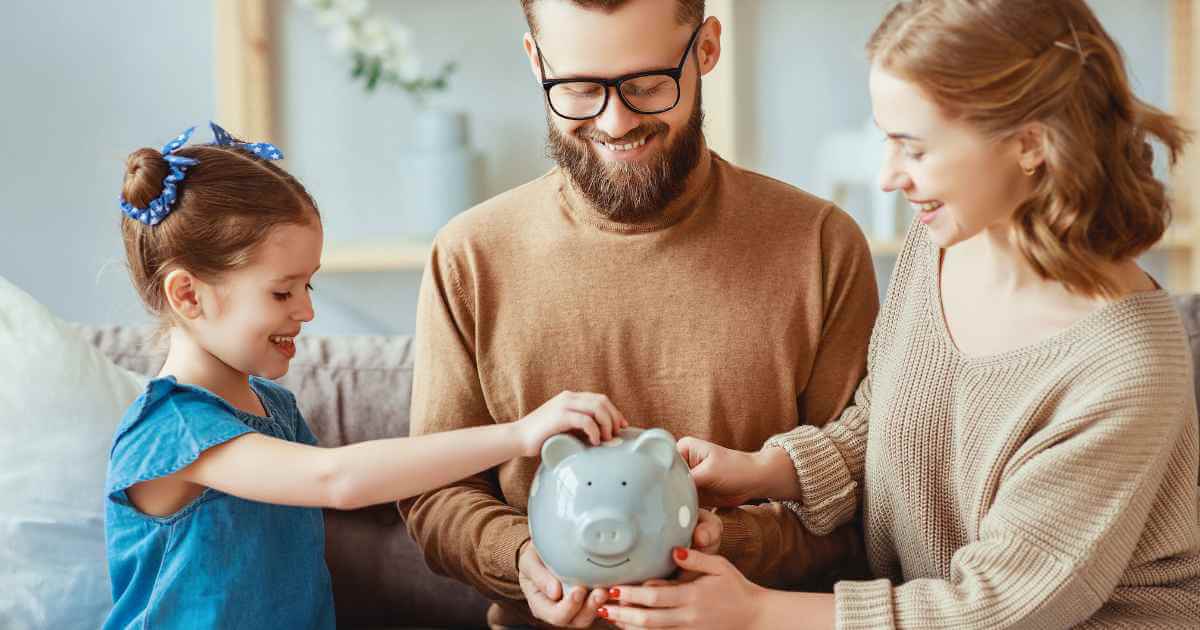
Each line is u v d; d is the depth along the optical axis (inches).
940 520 46.5
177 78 106.8
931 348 46.3
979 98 38.1
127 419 45.5
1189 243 101.7
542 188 54.2
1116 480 40.1
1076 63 38.5
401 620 62.8
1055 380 41.6
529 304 52.4
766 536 49.3
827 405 52.9
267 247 45.6
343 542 62.5
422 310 54.8
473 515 50.1
